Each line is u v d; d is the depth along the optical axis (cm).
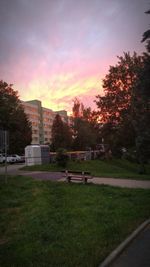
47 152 3894
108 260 637
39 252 670
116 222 950
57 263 606
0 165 4622
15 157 5712
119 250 705
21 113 7106
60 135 8419
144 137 2122
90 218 992
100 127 4369
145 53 2016
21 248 700
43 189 1596
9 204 1229
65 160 3312
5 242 759
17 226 903
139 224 960
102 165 3928
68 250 683
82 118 7950
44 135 13425
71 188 1666
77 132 7781
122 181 2128
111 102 4069
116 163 4709
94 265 598
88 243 737
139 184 1959
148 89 2003
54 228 863
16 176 2347
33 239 768
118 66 4044
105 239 775
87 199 1345
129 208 1176
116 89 4097
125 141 4084
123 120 3928
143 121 2208
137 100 2630
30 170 3117
